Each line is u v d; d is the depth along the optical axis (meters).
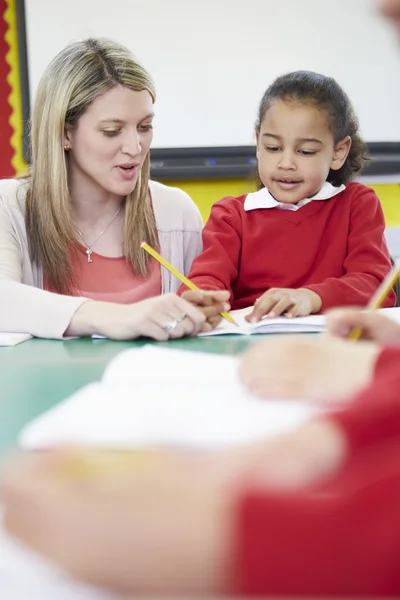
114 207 1.39
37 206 1.30
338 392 0.48
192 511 0.23
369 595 0.23
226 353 0.87
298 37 2.49
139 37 2.42
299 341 0.54
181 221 1.49
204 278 1.28
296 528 0.22
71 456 0.27
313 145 1.33
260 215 1.39
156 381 0.58
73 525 0.23
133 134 1.27
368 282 1.25
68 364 0.81
